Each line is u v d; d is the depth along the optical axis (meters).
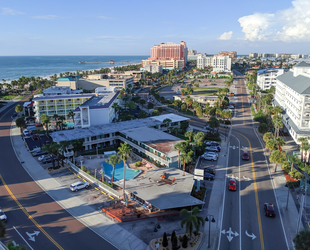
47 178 72.00
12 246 36.62
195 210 44.22
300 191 62.88
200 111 149.12
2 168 79.06
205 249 43.31
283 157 73.00
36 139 108.38
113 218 52.59
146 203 57.56
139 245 44.38
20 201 59.69
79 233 47.78
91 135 92.38
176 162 76.06
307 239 36.31
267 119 125.69
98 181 67.56
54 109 139.25
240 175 72.94
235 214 53.84
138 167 80.44
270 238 46.25
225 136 109.69
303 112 92.31
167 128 115.81
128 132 96.69
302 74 115.12
